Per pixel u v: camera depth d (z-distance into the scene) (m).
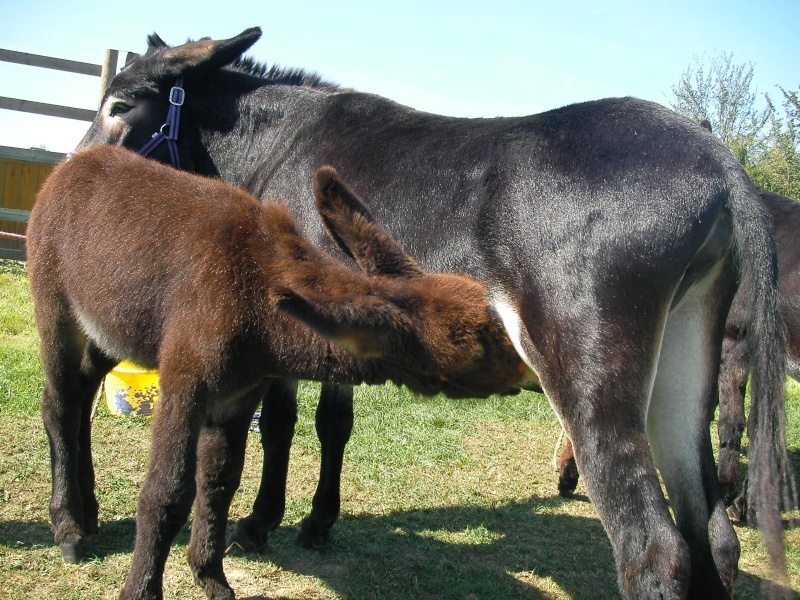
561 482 4.89
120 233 3.15
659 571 2.46
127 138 4.47
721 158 2.80
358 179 3.43
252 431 5.57
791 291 5.06
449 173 3.13
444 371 2.64
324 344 2.82
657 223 2.70
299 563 3.71
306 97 4.03
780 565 2.49
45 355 3.45
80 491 3.60
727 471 4.98
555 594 3.61
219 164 4.39
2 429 4.91
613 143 2.87
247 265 2.89
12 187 10.51
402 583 3.57
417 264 2.95
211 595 3.14
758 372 2.71
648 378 2.70
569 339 2.70
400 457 5.33
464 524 4.34
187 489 2.75
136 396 5.40
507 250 2.88
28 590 3.16
